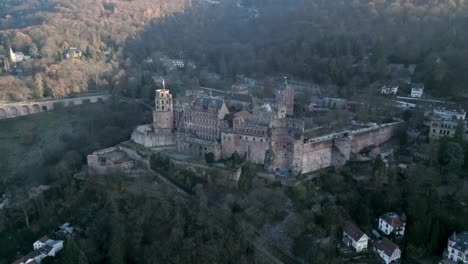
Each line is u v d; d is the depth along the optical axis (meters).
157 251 188.12
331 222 194.50
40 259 196.75
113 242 189.00
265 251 189.88
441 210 196.50
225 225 197.38
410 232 188.50
